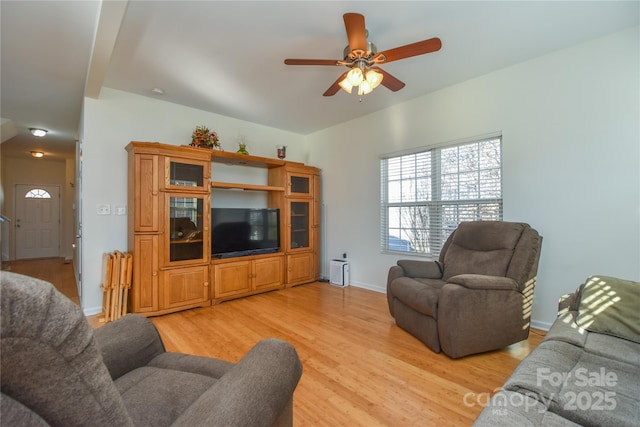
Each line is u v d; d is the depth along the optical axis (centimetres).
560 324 168
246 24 219
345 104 384
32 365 46
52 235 733
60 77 295
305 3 197
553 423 89
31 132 476
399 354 226
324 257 487
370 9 204
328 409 162
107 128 329
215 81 313
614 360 127
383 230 409
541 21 220
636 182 228
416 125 365
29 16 204
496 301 224
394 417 156
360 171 433
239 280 372
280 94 348
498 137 301
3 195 664
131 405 94
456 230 302
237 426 65
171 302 317
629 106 230
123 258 300
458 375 197
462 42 247
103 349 110
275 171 449
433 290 238
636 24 225
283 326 282
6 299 43
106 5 178
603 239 242
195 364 121
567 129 258
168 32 228
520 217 284
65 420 51
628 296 161
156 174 311
